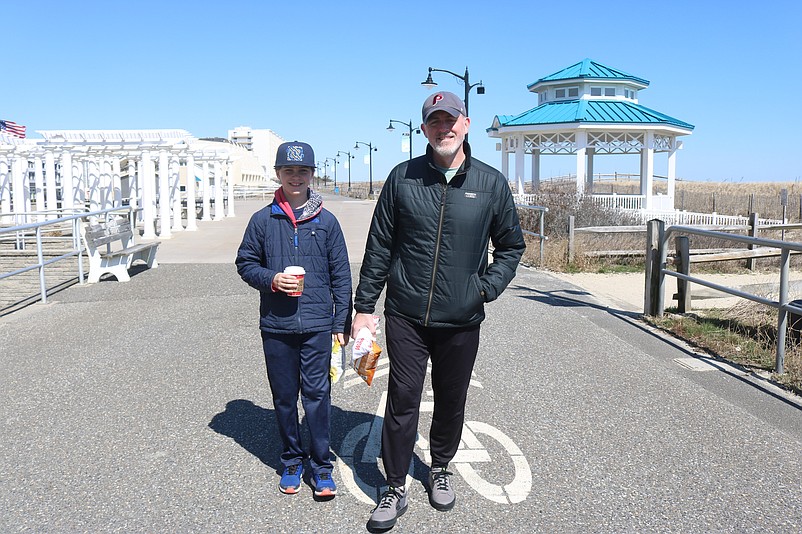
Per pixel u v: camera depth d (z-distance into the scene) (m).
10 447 4.21
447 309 3.30
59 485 3.71
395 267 3.40
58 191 27.70
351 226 22.12
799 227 9.52
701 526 3.31
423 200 3.30
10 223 21.36
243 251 3.61
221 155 27.08
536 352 6.45
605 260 13.19
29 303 9.07
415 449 4.23
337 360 3.71
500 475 3.84
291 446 3.65
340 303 3.63
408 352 3.37
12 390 5.33
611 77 27.80
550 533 3.25
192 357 6.27
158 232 20.77
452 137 3.24
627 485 3.72
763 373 5.72
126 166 27.64
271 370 3.57
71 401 5.06
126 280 10.80
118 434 4.42
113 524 3.31
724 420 4.67
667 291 10.07
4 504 3.50
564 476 3.83
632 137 25.95
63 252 12.98
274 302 3.52
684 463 4.00
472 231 3.31
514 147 27.33
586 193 19.58
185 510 3.45
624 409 4.88
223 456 4.09
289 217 3.52
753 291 8.42
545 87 29.09
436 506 3.46
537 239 15.16
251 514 3.41
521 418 4.71
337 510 3.46
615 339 6.99
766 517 3.39
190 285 10.35
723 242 14.76
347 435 4.40
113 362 6.11
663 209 25.33
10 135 26.02
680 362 6.11
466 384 3.48
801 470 3.91
